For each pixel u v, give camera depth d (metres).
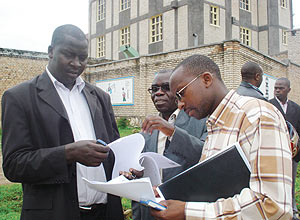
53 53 2.15
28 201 1.97
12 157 1.90
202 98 1.59
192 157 2.06
